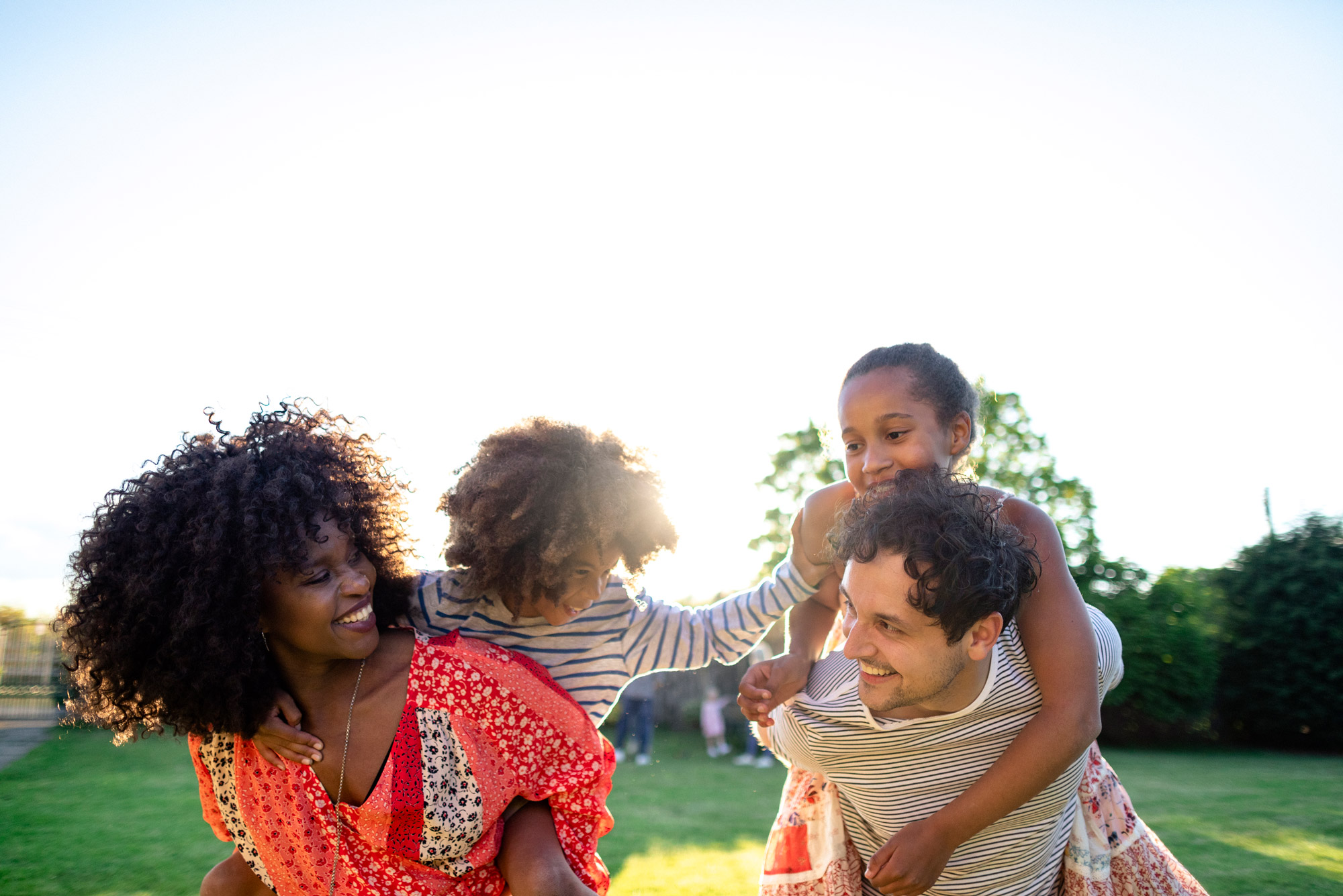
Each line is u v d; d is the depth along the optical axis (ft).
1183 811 26.96
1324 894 15.70
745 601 6.84
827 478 74.08
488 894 5.63
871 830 6.35
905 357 6.37
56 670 52.65
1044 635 5.47
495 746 5.60
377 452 6.30
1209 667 62.95
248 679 5.32
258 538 5.11
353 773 5.48
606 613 6.49
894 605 4.98
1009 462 73.51
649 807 27.20
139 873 16.67
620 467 5.90
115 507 5.41
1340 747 62.08
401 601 6.22
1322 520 68.23
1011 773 5.20
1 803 25.03
